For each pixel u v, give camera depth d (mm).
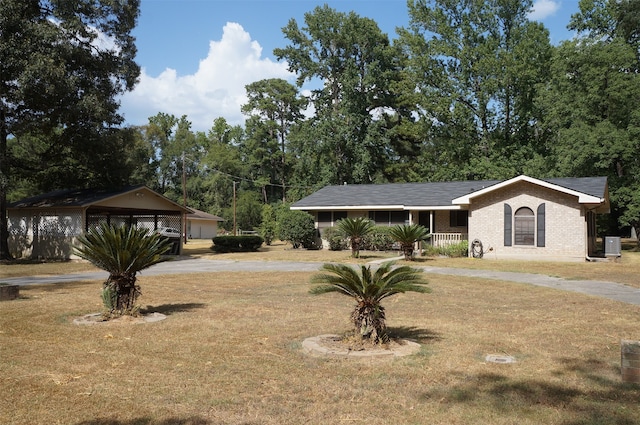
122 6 27172
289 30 51562
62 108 25250
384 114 52844
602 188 23594
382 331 7312
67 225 26016
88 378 5824
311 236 32312
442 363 6402
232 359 6633
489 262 22312
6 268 21641
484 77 39812
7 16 23000
